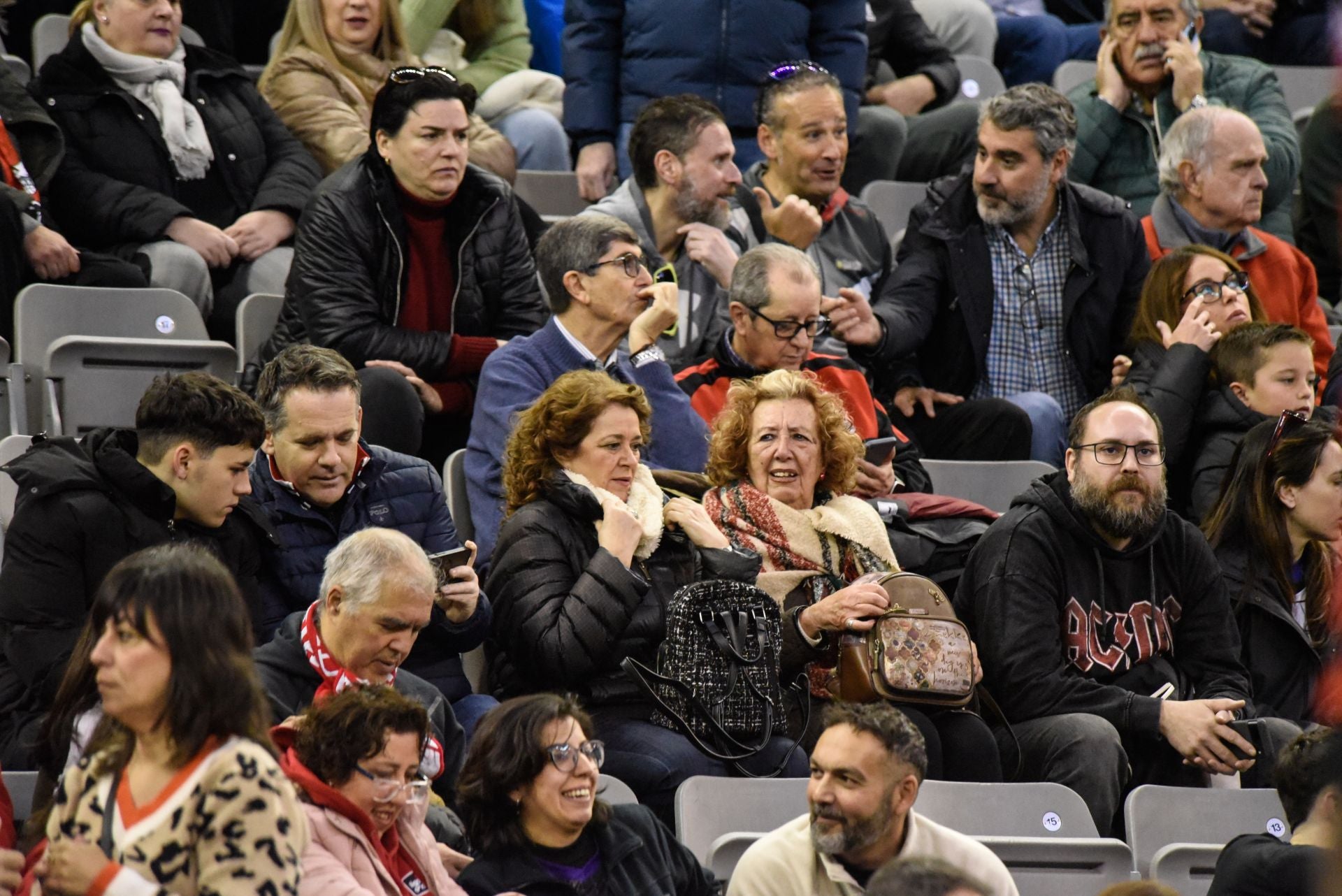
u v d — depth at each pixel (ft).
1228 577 60.59
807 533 55.67
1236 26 104.01
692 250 68.39
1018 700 55.21
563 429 53.01
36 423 62.13
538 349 60.64
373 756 36.94
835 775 42.70
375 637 43.09
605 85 83.87
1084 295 74.54
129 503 46.85
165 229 70.18
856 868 43.39
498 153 80.48
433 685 48.78
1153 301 70.74
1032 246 74.64
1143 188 84.43
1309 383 65.98
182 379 47.62
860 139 89.45
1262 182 77.10
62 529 46.03
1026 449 70.18
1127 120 85.15
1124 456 56.13
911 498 62.08
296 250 64.90
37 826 35.60
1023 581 55.88
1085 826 49.93
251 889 28.94
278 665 43.55
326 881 35.68
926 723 52.01
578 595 50.34
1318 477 59.98
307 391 51.49
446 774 45.85
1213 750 53.57
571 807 40.40
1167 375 67.00
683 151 69.26
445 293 66.33
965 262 74.02
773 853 43.42
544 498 53.26
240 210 73.77
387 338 63.67
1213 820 51.78
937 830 43.83
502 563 51.80
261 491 51.39
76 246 71.05
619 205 70.33
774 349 63.31
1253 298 71.97
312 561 51.55
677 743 49.52
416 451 60.54
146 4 72.59
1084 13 110.93
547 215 85.81
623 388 53.78
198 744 29.68
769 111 74.43
